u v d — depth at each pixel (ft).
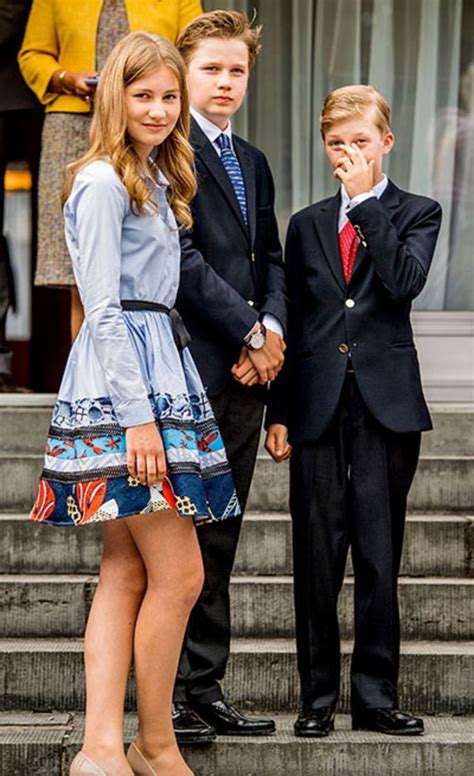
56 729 17.06
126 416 14.20
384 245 16.14
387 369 16.57
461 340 25.99
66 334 30.60
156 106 14.65
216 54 16.63
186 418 14.66
